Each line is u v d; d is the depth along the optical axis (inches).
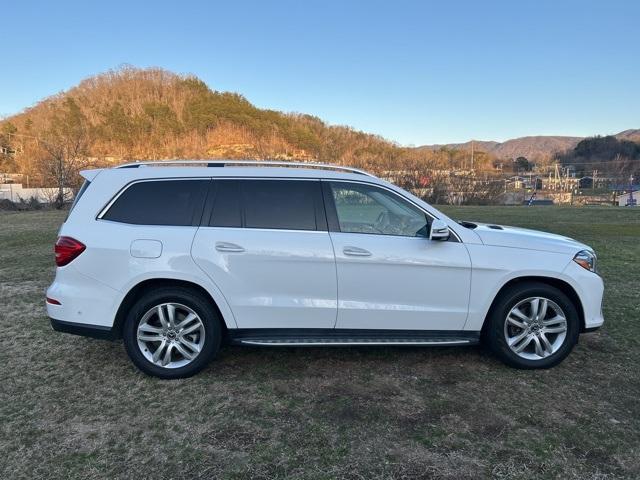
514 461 107.0
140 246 142.8
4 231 514.0
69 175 1101.1
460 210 896.9
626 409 129.5
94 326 144.1
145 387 142.9
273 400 134.7
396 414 127.0
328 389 141.3
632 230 522.6
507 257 150.9
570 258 154.3
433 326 151.2
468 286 149.9
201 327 147.3
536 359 153.3
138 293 147.6
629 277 282.4
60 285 145.3
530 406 131.0
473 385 143.5
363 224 151.9
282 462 107.0
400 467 105.0
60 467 105.6
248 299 145.3
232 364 159.2
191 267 143.1
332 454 109.7
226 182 150.2
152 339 147.2
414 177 1453.0
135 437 117.0
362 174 157.5
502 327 152.5
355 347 173.2
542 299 152.3
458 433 118.0
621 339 180.4
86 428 121.0
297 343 147.4
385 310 148.3
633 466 105.2
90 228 145.1
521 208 973.8
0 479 101.4
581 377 148.8
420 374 151.3
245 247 143.9
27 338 183.0
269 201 149.6
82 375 151.1
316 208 149.9
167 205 148.3
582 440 115.0
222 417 125.9
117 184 149.3
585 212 813.2
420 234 152.4
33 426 122.0
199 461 107.4
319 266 145.6
